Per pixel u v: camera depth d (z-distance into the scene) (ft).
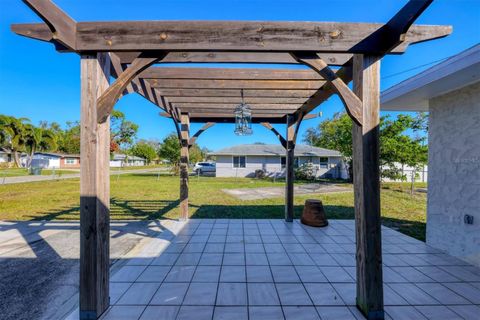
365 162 6.34
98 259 6.29
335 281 8.35
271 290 7.76
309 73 10.05
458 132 10.52
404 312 6.63
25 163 93.91
